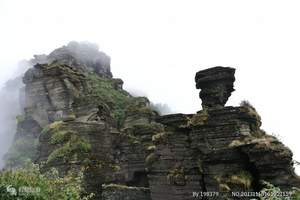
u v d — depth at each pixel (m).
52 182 11.00
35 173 11.02
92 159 33.50
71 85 43.44
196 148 24.16
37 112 45.50
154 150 28.05
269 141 21.00
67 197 10.84
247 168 21.89
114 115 47.72
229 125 22.72
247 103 24.11
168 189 25.09
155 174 26.34
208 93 26.33
